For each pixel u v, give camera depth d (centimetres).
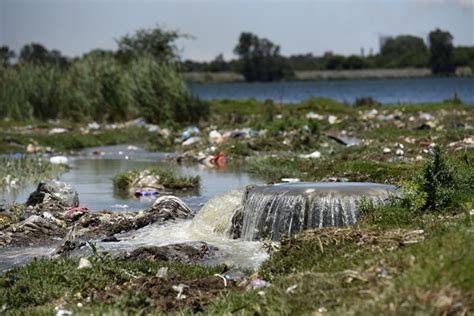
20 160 6200
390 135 7594
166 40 14800
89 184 5544
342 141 7769
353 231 2627
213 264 3003
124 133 9781
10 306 2370
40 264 2759
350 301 1969
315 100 13100
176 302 2328
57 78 12225
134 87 11394
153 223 3834
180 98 10988
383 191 3322
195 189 5219
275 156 6575
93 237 3644
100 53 12975
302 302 2041
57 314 2183
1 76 12281
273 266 2619
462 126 8288
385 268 2080
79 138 8850
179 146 8181
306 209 3253
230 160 7050
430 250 2083
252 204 3422
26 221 3719
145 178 5269
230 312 2145
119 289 2444
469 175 3291
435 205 3030
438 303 1828
